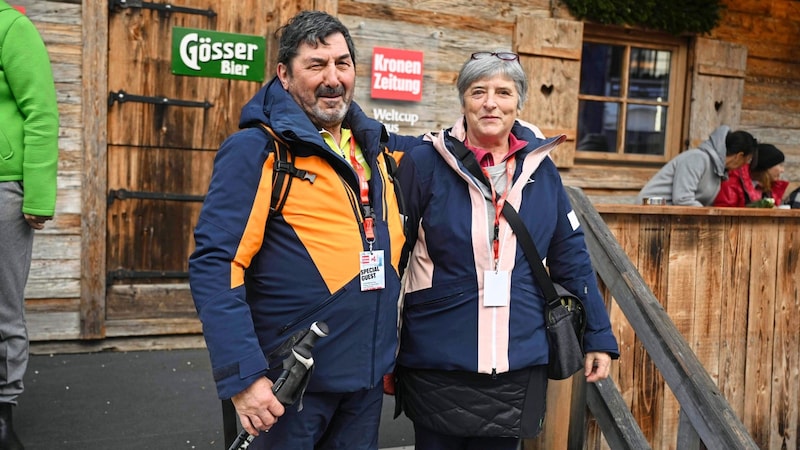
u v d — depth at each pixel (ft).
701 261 11.20
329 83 6.24
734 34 18.78
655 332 8.46
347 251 6.15
